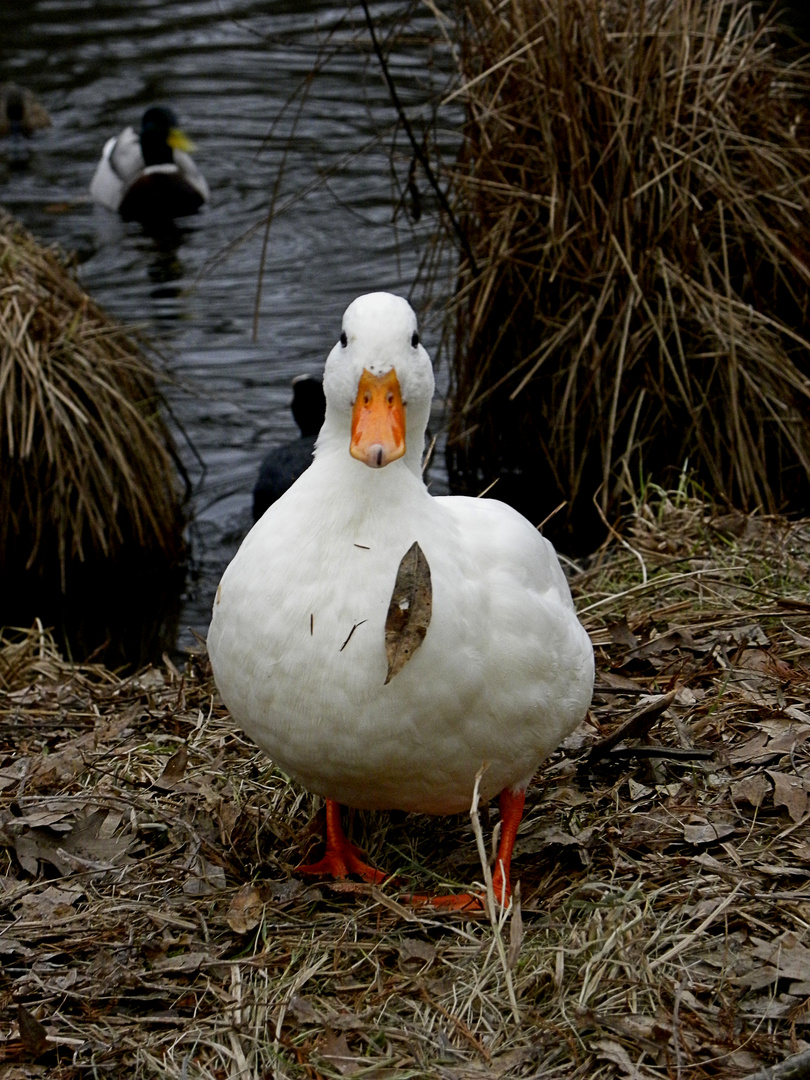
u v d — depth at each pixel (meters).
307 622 3.38
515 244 7.54
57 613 7.43
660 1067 3.07
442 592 3.37
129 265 11.51
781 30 7.95
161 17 17.28
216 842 4.05
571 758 4.42
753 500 7.32
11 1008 3.36
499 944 3.28
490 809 4.22
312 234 11.77
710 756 4.23
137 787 4.42
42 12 17.55
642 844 3.85
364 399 3.40
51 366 7.64
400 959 3.44
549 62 7.12
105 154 13.45
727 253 7.46
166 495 8.01
